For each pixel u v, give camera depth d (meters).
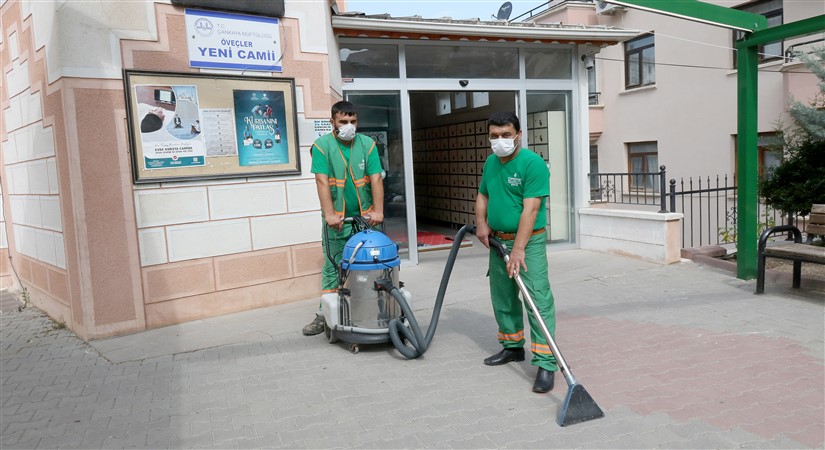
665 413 3.29
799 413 3.24
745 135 6.20
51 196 5.47
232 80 5.55
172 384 4.04
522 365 4.14
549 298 3.75
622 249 8.01
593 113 17.33
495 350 4.49
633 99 16.42
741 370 3.88
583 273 7.08
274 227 5.90
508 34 7.81
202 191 5.47
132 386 4.03
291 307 5.87
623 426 3.16
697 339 4.53
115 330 5.13
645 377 3.83
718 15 5.72
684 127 14.95
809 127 8.13
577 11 16.27
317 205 6.15
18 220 6.73
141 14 5.06
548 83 8.59
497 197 3.79
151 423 3.45
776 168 8.59
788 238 8.61
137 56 5.06
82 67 4.82
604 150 17.62
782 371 3.84
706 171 14.45
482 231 3.97
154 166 5.20
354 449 3.03
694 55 14.49
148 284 5.26
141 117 5.11
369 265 4.32
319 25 6.06
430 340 4.39
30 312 6.32
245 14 5.59
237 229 5.69
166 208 5.30
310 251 6.14
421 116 12.73
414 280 7.08
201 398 3.78
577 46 8.71
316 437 3.18
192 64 5.33
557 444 2.99
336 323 4.51
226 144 5.56
